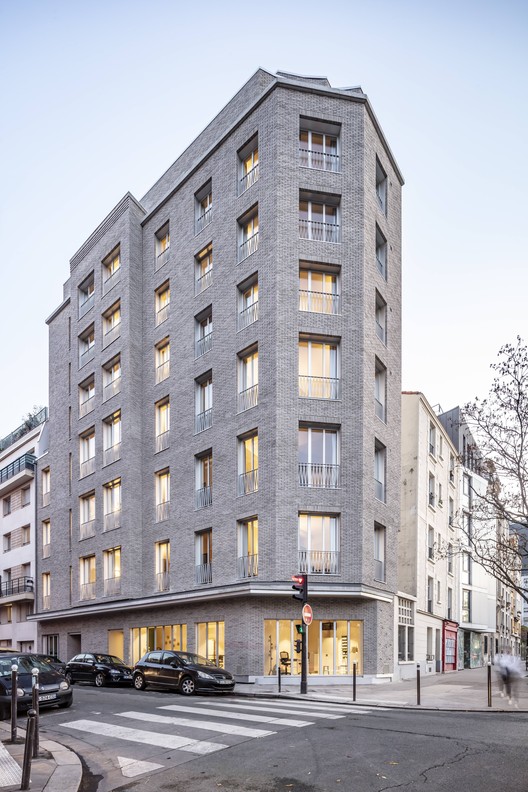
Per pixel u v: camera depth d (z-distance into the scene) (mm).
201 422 28203
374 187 27328
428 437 34875
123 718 13750
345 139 26297
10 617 44750
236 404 25828
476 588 44656
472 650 45000
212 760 9516
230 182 27859
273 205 25203
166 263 31844
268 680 22312
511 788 7812
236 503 25016
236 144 27719
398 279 30188
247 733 11352
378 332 27906
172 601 26312
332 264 25344
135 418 31938
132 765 9469
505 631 56812
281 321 24375
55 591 38219
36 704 10031
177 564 28031
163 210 32594
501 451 21359
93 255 37094
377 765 8906
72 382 38875
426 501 33656
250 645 22641
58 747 10695
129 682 22422
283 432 23703
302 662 18844
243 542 24906
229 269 27234
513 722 12539
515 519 22188
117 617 31719
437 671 34469
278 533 23000
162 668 20031
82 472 36406
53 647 38156
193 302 29328
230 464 25688
